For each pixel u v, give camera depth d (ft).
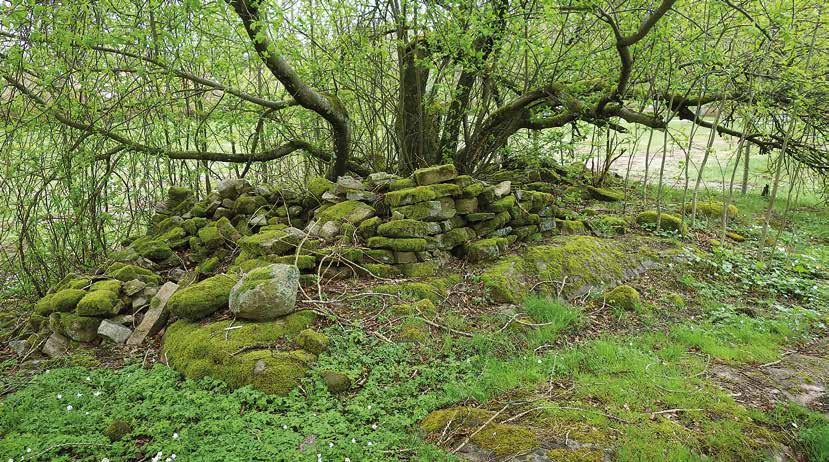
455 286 19.71
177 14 19.90
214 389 13.53
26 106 20.99
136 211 26.40
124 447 11.36
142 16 20.71
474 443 11.66
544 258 21.48
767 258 25.64
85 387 14.05
